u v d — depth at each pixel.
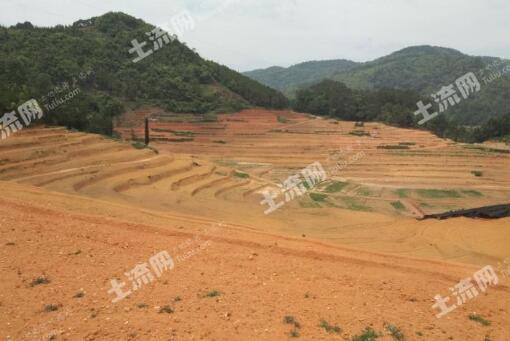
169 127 103.38
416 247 25.61
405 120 138.00
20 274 10.68
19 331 8.12
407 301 10.84
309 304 10.00
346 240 26.66
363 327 8.96
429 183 61.47
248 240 16.27
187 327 8.46
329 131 113.12
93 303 9.42
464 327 9.53
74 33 125.69
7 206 17.33
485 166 73.62
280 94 169.00
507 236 25.91
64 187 30.72
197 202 34.97
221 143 90.62
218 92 141.00
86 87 105.50
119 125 98.56
